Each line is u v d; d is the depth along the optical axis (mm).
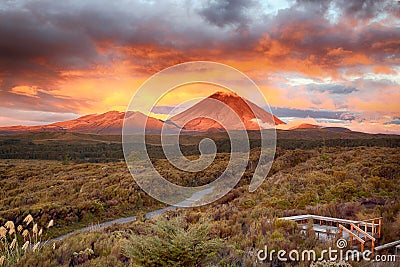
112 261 4902
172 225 4672
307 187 13461
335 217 8523
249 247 5664
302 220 7883
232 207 10156
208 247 4488
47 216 10305
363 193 11773
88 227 10125
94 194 13984
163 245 4352
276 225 6812
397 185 12773
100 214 12070
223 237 6441
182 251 4199
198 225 5164
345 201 10977
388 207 8789
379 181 13281
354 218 8352
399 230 6840
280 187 13812
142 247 4348
